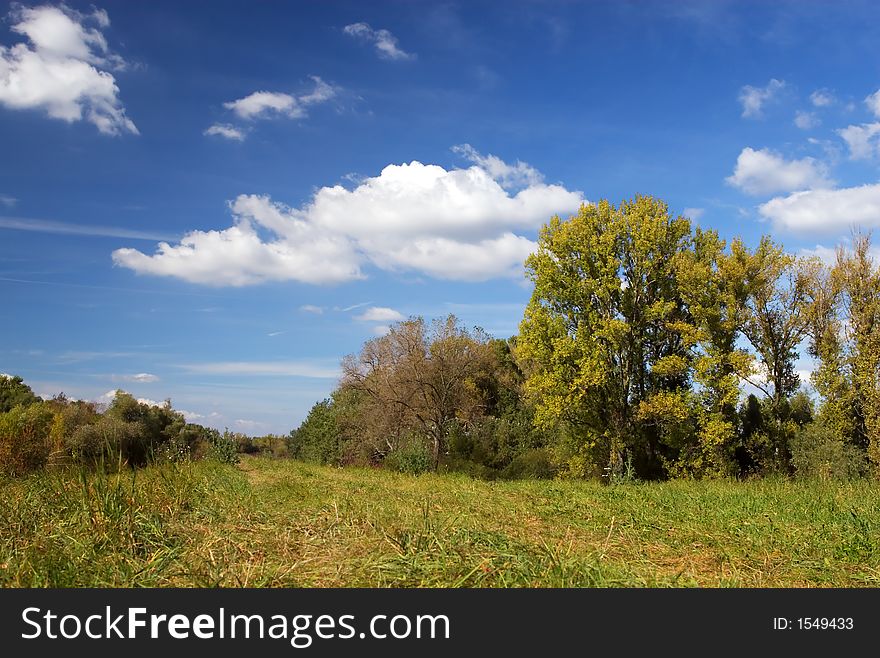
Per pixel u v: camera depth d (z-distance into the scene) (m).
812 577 7.25
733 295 28.12
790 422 27.02
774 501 12.96
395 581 5.82
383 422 44.50
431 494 13.86
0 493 9.09
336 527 7.98
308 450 59.97
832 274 26.53
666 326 29.70
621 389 29.55
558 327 30.08
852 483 19.09
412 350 43.19
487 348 44.34
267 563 6.29
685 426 28.45
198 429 43.97
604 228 30.44
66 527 7.11
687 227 30.33
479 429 38.66
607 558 7.24
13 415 23.52
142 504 8.18
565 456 31.42
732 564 7.58
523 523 10.21
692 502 13.02
